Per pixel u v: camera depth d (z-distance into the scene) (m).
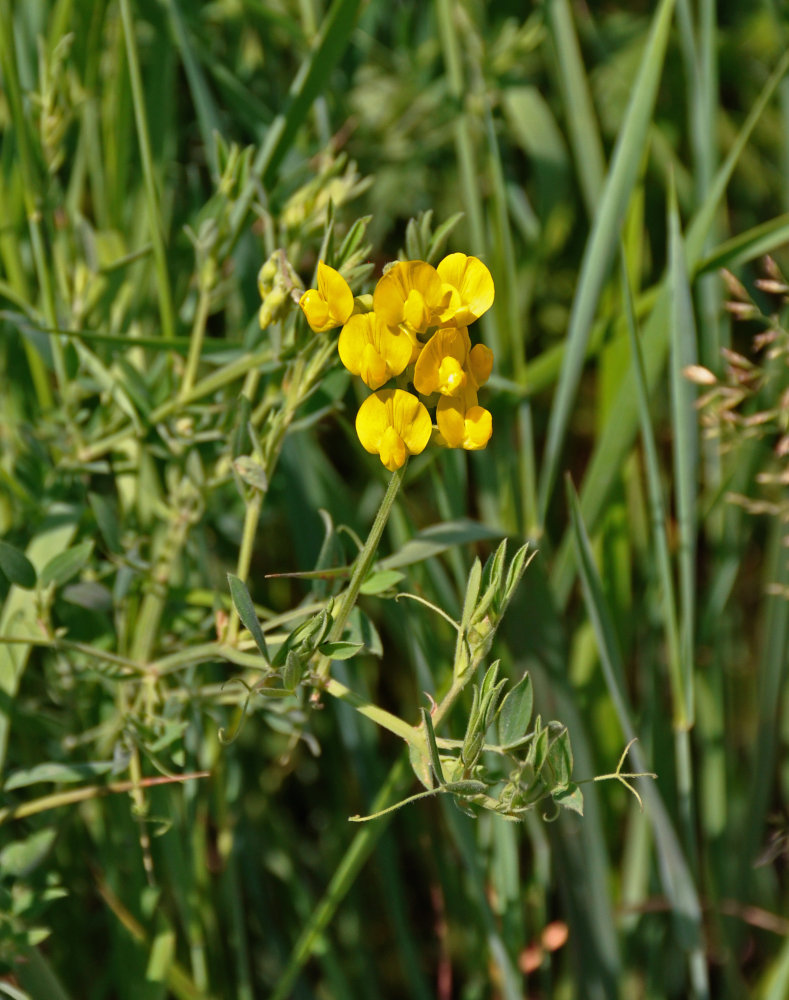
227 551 1.15
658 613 1.11
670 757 1.10
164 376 1.02
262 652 0.91
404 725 0.91
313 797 1.23
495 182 1.04
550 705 1.04
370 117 1.23
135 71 0.99
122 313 1.03
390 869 1.08
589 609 1.02
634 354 1.01
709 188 1.07
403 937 1.09
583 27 1.31
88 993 1.06
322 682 0.92
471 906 1.07
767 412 1.02
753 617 1.31
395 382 0.90
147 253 1.01
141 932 1.02
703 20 1.06
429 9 1.27
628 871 1.11
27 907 0.96
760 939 1.22
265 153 1.03
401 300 0.88
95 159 1.08
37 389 1.04
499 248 1.06
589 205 1.11
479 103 1.20
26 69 1.05
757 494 1.12
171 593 1.00
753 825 1.14
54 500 1.01
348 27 1.00
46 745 1.03
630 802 1.12
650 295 1.06
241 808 1.07
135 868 1.02
